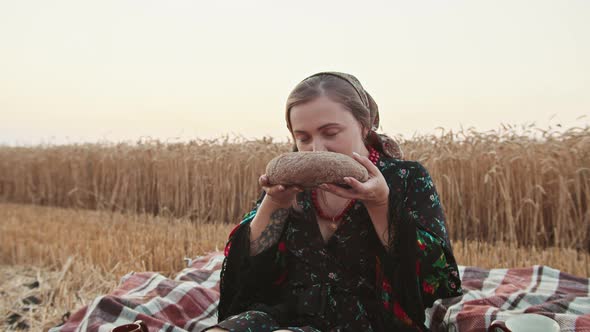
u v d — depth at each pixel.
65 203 13.58
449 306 3.31
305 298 2.12
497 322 2.10
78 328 2.99
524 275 4.10
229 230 7.29
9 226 7.98
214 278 4.03
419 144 8.66
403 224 2.00
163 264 5.22
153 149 11.27
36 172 14.40
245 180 9.55
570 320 2.66
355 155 1.95
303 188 1.89
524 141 7.36
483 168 7.53
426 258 2.04
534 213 7.16
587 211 6.54
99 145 13.15
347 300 2.12
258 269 2.21
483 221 7.72
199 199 10.28
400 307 2.12
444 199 7.79
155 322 3.01
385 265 2.06
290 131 2.31
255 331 1.89
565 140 7.16
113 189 12.08
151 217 9.38
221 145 10.18
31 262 5.91
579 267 4.88
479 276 4.20
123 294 3.60
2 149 15.52
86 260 5.34
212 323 3.21
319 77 2.17
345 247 2.12
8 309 4.23
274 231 2.17
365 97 2.27
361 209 2.12
